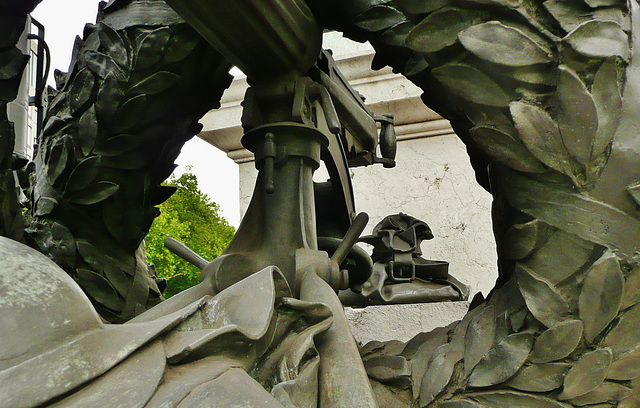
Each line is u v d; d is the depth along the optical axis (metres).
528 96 0.91
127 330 0.59
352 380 0.77
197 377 0.57
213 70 1.49
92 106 1.49
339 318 0.89
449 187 2.70
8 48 1.16
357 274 1.52
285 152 1.12
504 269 1.01
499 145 0.93
